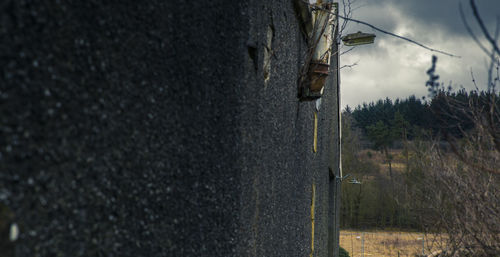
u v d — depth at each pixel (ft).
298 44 10.55
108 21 3.22
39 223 2.52
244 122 5.70
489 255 10.22
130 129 3.48
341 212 93.04
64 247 2.72
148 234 3.68
